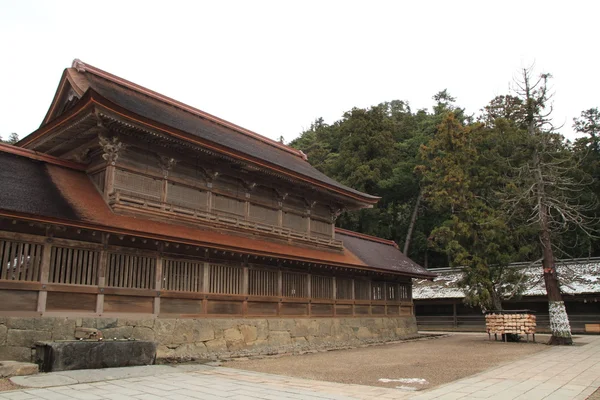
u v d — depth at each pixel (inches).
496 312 1152.8
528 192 1059.9
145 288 655.1
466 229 1169.4
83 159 763.4
